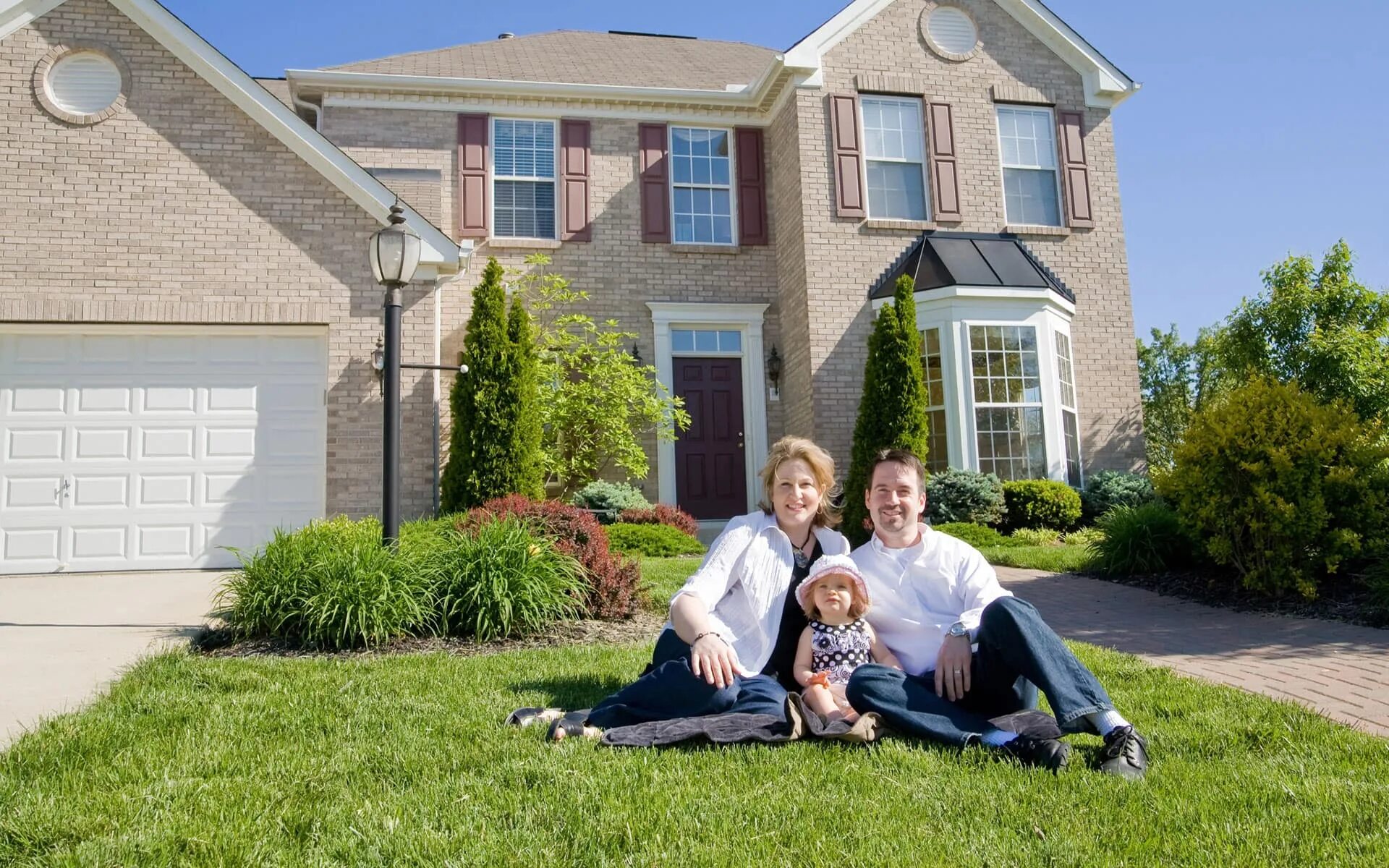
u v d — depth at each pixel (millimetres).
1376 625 5973
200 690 4156
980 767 2979
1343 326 17094
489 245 13258
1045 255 13750
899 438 10797
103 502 9547
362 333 10188
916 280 12695
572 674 4578
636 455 12336
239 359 10039
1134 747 2949
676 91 13820
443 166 13398
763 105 14289
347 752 3145
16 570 9281
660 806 2590
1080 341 13648
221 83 10062
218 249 9938
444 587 5902
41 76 9812
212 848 2303
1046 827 2455
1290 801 2684
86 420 9625
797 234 13227
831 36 13398
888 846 2324
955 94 13820
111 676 4473
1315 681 4590
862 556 3764
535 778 2857
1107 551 8375
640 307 13625
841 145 13250
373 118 13320
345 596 5469
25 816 2490
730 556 3631
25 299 9477
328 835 2395
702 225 14203
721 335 14008
